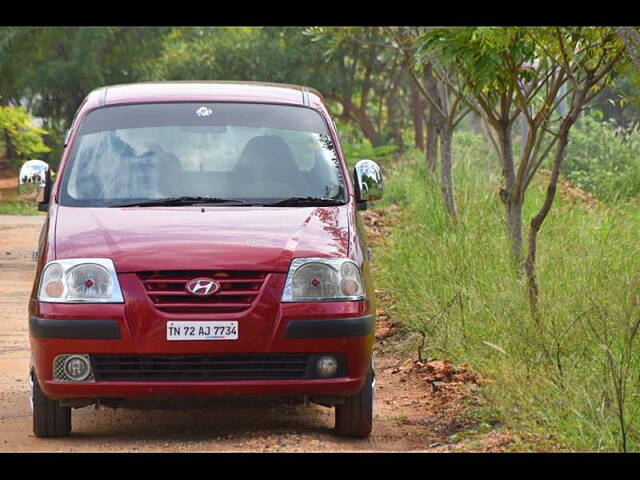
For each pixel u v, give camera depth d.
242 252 11.45
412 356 16.14
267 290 11.31
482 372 14.34
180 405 11.82
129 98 13.99
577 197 29.25
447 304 16.16
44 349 11.34
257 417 13.43
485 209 24.39
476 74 14.75
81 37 72.25
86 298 11.29
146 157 13.14
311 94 14.60
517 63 16.19
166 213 12.28
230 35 75.69
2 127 75.88
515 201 17.50
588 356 13.68
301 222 12.16
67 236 11.84
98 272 11.35
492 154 35.16
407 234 24.02
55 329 11.27
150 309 11.20
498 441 11.31
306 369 11.38
